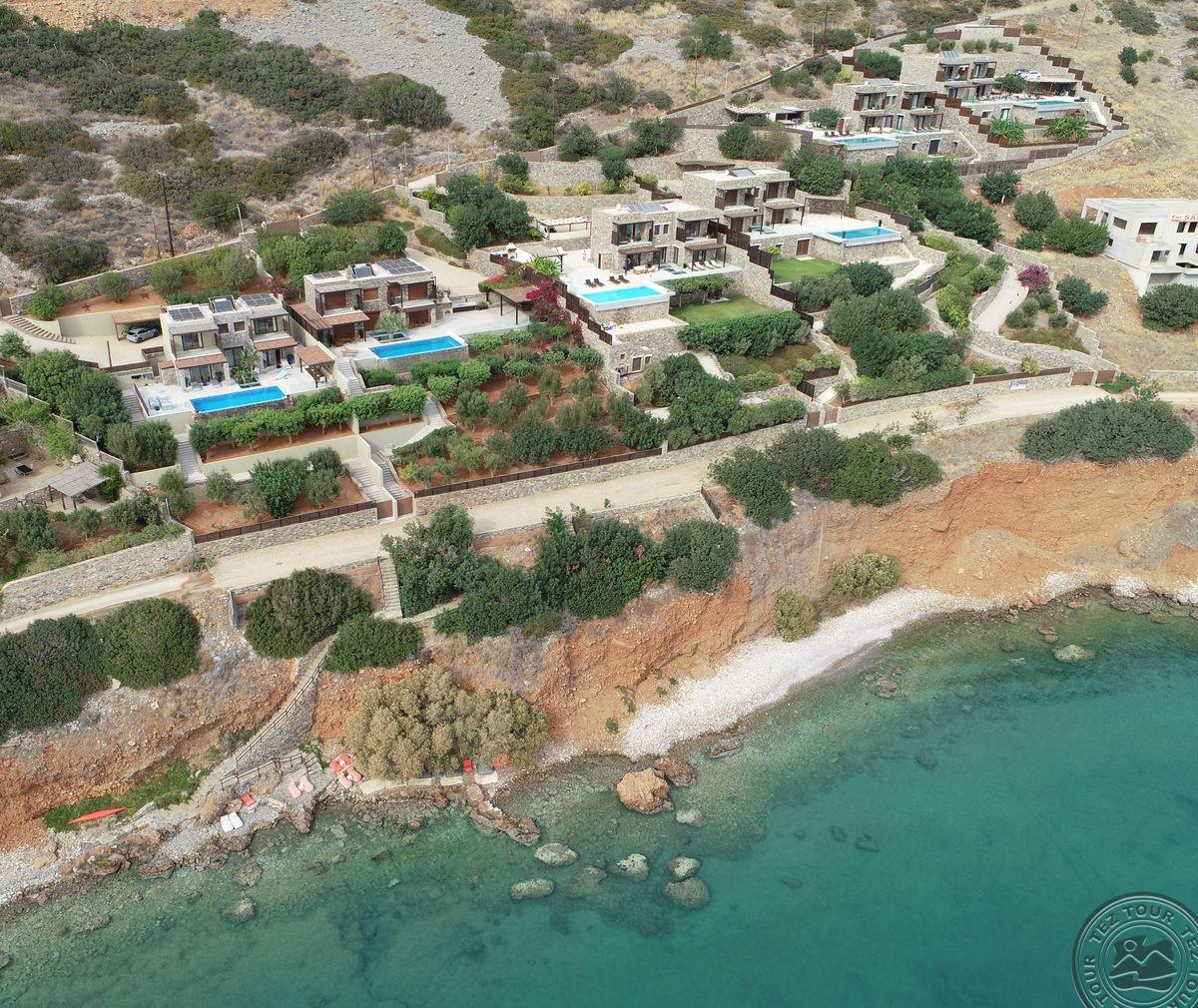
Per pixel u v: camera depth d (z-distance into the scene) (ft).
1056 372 271.69
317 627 183.62
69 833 167.22
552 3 469.98
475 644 190.49
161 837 168.14
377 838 171.22
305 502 209.15
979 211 327.88
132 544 185.37
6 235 272.31
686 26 466.29
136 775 173.06
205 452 209.36
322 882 163.43
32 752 165.68
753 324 263.90
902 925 158.81
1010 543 246.27
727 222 314.96
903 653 220.84
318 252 280.31
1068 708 206.49
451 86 392.88
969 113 392.88
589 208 334.85
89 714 169.78
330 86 367.04
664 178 359.87
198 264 270.67
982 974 150.82
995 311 297.12
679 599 205.67
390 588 193.88
